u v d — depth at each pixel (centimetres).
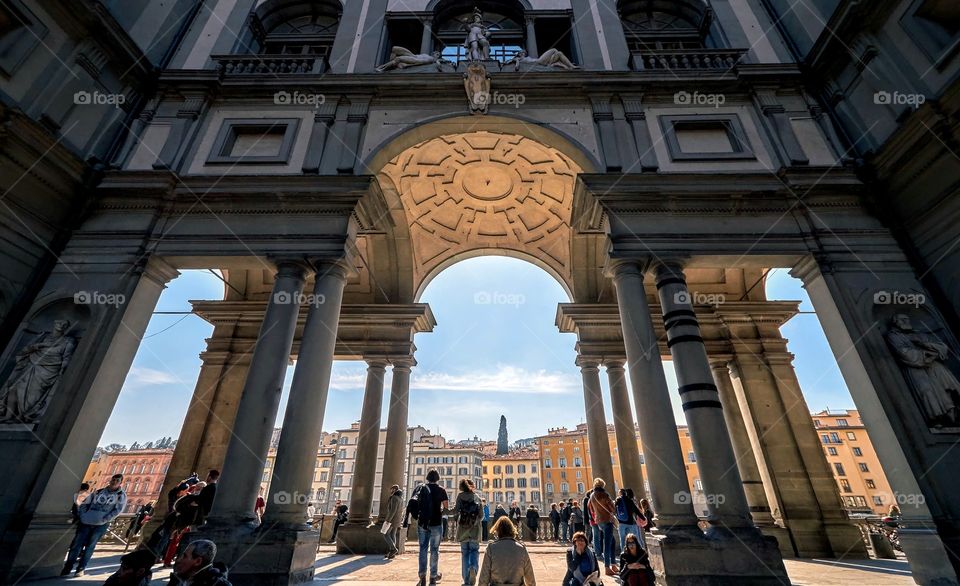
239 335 1271
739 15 1168
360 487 1132
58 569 645
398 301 1384
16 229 734
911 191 771
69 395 694
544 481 6259
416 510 620
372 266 1364
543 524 1595
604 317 1285
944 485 616
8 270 723
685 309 736
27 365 702
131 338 766
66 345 727
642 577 469
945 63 734
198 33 1141
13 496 631
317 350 722
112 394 739
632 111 954
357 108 974
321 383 709
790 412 1156
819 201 811
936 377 678
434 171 1237
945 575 573
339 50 1114
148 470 5209
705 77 978
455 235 1440
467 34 1201
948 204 718
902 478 645
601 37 1127
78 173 813
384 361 1288
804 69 980
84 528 681
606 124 941
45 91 791
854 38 883
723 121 948
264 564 571
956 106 681
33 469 647
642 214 809
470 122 968
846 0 863
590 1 1207
